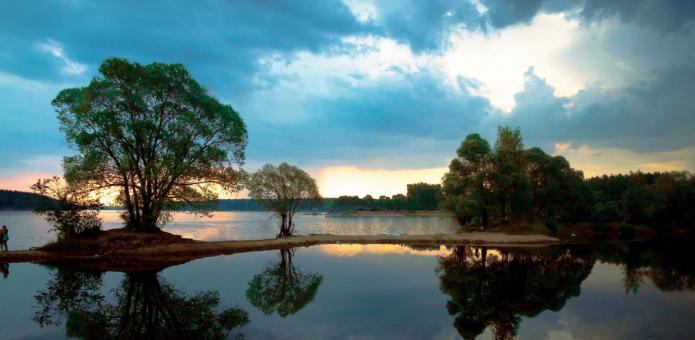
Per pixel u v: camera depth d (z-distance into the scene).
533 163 66.88
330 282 21.17
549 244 45.62
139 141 33.59
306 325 13.30
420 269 25.72
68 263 27.28
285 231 49.34
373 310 15.35
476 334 12.35
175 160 33.62
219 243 37.69
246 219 127.12
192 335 12.23
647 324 13.54
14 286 19.58
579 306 16.25
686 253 37.41
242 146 38.53
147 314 14.81
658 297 18.09
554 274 24.53
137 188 35.59
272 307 15.88
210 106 35.72
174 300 17.03
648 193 72.62
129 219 35.38
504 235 50.81
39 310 15.23
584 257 33.69
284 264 27.64
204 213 37.88
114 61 31.80
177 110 35.25
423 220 123.75
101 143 32.09
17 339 11.80
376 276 23.05
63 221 32.44
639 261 31.28
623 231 58.19
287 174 49.09
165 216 35.81
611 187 109.00
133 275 22.92
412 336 12.17
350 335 12.25
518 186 58.16
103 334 12.35
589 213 67.94
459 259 31.06
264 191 48.44
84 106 30.83
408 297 17.72
